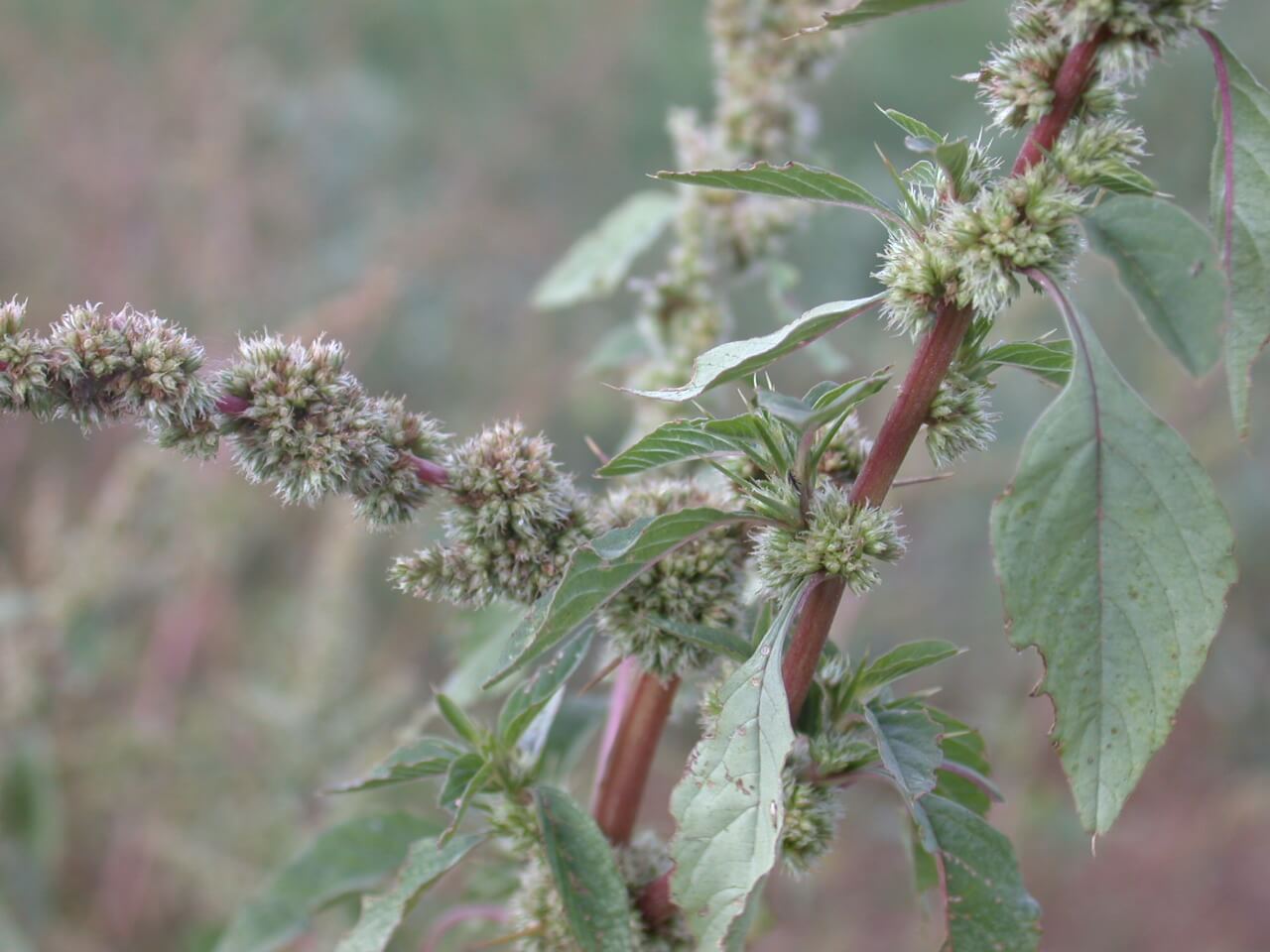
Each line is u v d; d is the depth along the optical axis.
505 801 2.11
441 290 9.61
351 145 10.55
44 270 8.60
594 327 9.57
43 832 4.98
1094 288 8.56
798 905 5.36
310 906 2.88
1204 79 10.00
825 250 9.99
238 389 1.85
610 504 2.12
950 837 1.93
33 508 6.50
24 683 4.97
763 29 3.94
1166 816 7.96
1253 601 8.95
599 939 1.98
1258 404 9.08
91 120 9.35
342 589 5.66
